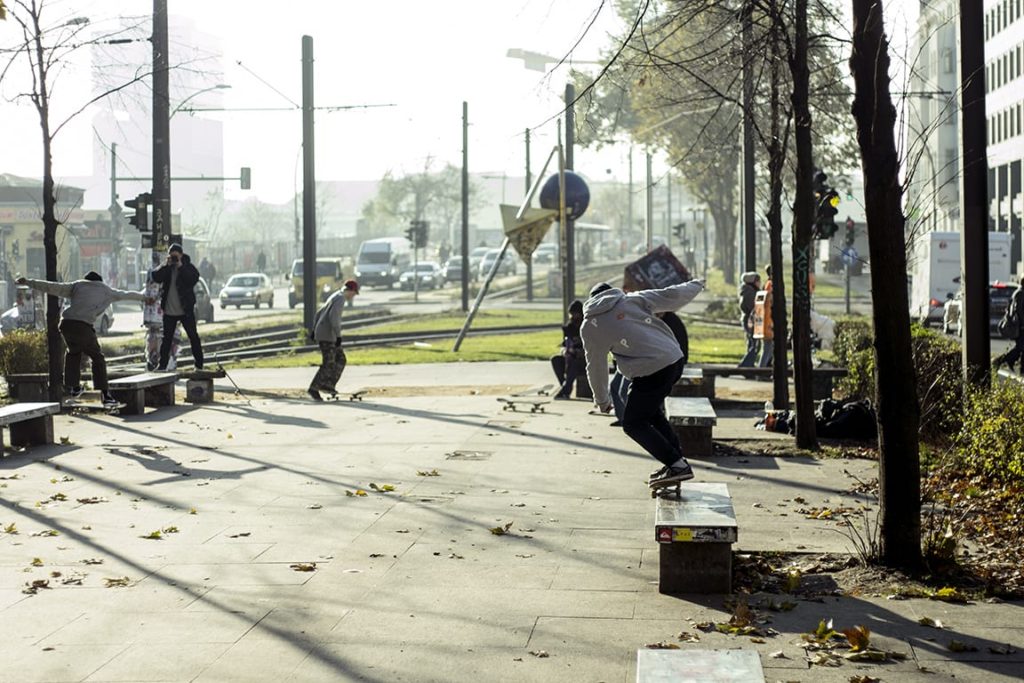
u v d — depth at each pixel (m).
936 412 16.08
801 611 8.43
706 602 8.73
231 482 13.91
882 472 9.49
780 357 19.75
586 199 29.12
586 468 14.83
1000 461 12.23
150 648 7.75
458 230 161.25
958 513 11.56
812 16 15.74
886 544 9.47
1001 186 87.50
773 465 15.00
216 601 8.84
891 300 9.41
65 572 9.71
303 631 8.08
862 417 17.22
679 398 17.61
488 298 78.69
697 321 51.88
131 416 20.69
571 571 9.66
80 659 7.55
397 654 7.57
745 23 15.31
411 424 19.33
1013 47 83.44
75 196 82.75
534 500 12.73
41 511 12.22
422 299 77.94
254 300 74.69
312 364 32.91
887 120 9.43
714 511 9.39
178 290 24.08
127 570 9.77
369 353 35.91
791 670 7.12
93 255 83.88
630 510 12.17
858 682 6.88
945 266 53.47
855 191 73.56
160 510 12.27
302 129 41.03
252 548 10.52
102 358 19.80
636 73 16.05
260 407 22.08
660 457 9.99
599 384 10.35
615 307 10.10
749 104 17.77
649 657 5.49
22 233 77.50
